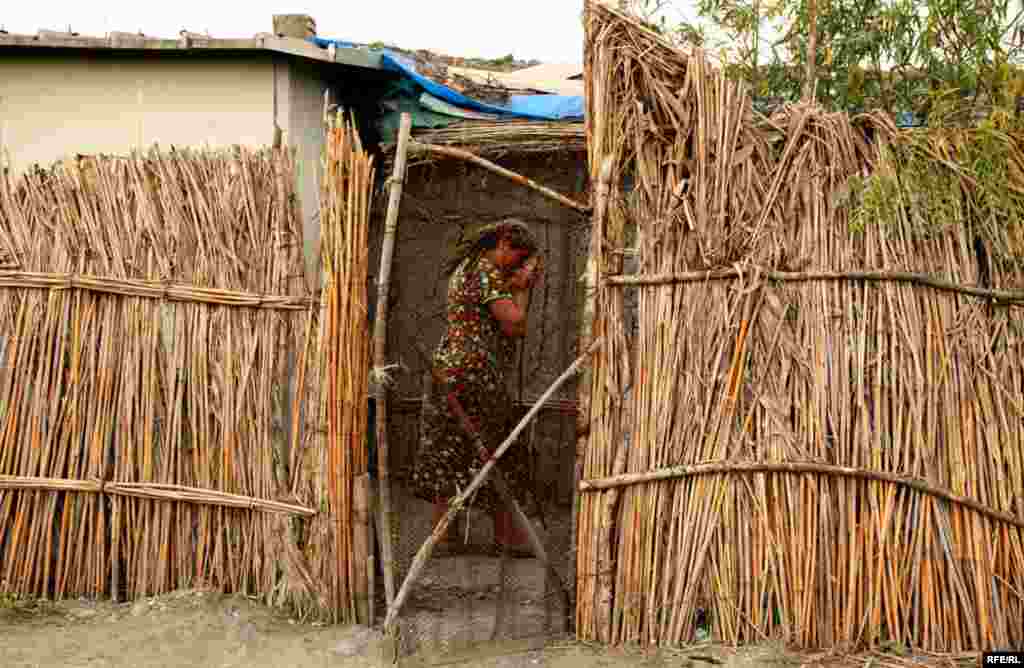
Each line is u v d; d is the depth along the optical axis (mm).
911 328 4430
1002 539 4422
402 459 5523
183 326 4852
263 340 4797
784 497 4453
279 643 4480
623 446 4520
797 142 4531
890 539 4422
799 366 4457
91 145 6086
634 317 4602
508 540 4984
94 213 4934
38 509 4938
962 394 4426
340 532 4676
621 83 4516
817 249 4477
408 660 4363
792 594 4441
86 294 4918
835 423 4434
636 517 4504
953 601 4406
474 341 4926
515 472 5008
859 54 5090
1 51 6078
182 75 6008
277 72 5938
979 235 4480
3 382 4945
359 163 4629
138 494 4863
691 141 4523
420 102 6574
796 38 5246
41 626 4664
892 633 4430
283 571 4754
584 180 6363
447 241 6039
